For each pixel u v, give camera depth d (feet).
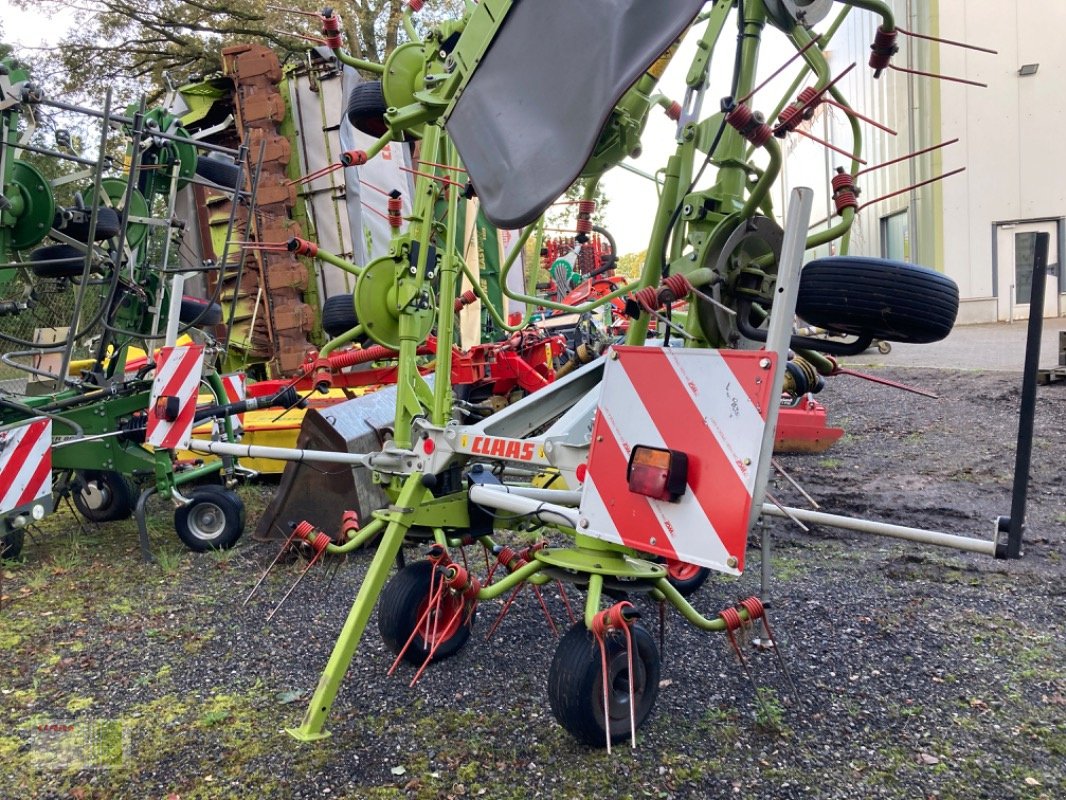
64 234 16.51
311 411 15.17
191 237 30.04
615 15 7.66
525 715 9.36
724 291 9.59
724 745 8.64
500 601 12.92
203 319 19.76
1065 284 60.44
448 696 9.86
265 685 10.36
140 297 18.19
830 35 9.84
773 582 13.43
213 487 16.69
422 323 12.25
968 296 61.36
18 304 16.75
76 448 16.88
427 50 12.07
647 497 7.95
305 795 7.97
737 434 7.35
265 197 27.02
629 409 8.20
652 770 8.20
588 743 8.43
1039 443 22.59
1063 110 58.18
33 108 15.39
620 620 7.73
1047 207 59.41
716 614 12.15
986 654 10.56
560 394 11.17
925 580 13.32
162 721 9.53
